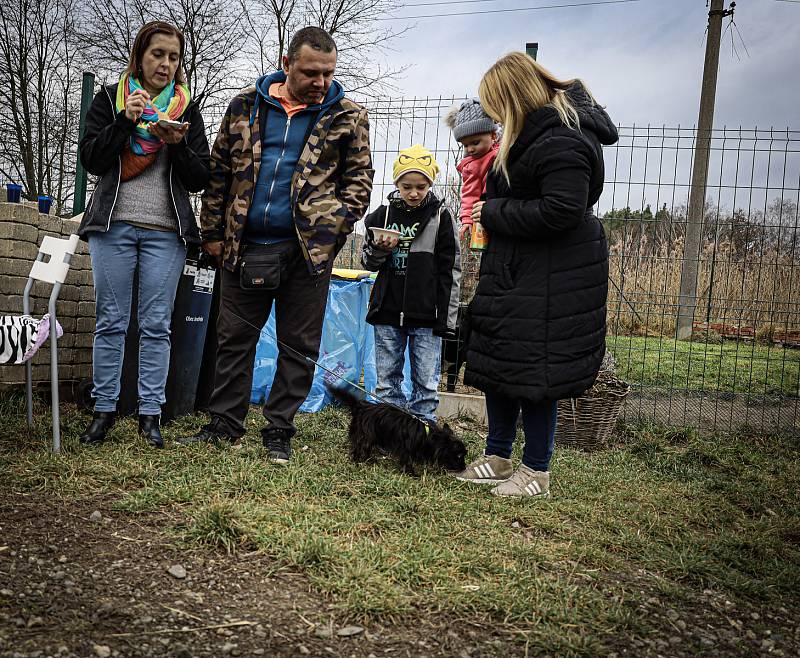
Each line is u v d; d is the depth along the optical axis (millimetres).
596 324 3127
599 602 2301
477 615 2148
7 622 1836
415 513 2975
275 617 2029
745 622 2338
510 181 3180
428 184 4074
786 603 2516
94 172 3479
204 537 2457
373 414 3623
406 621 2080
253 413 4801
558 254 3096
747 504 3760
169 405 4359
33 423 3863
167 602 2051
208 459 3385
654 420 5641
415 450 3533
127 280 3564
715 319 7004
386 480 3295
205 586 2172
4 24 13859
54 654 1716
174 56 3537
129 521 2613
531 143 3082
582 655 1987
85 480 2951
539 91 3088
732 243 6238
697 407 6156
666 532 3109
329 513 2857
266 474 3232
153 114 3414
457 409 5527
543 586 2354
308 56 3371
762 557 2945
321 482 3215
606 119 3209
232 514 2588
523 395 3105
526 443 3377
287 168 3578
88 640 1802
